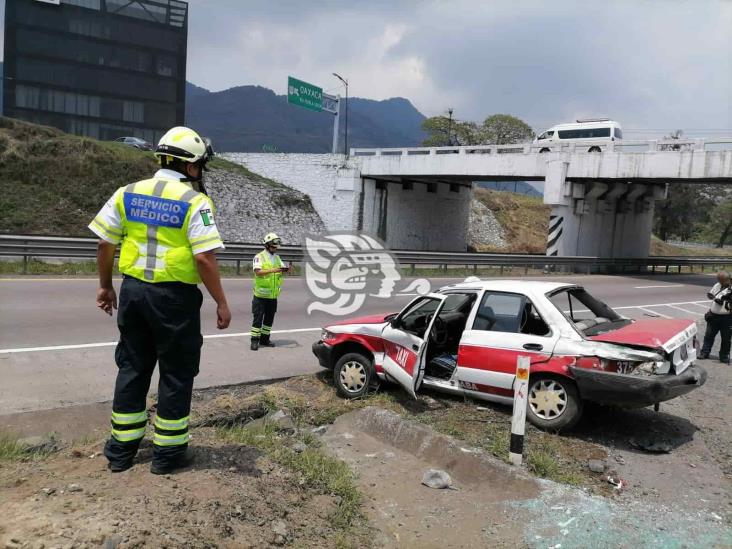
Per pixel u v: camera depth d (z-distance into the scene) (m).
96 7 64.62
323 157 34.78
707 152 23.45
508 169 29.06
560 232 28.44
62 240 16.25
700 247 70.12
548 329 5.78
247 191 33.81
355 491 4.14
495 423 5.77
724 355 9.49
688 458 5.29
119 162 30.77
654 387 5.15
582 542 3.73
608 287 21.98
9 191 27.39
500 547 3.66
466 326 6.27
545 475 4.70
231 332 9.92
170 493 3.25
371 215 34.44
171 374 3.53
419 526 3.90
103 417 5.59
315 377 7.33
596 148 27.16
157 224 3.40
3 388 6.25
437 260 23.28
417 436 5.26
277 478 3.87
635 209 33.25
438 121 72.31
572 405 5.55
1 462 3.84
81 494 3.15
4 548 2.53
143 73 67.81
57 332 8.98
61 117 64.06
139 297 3.42
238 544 2.99
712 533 3.91
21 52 61.72
